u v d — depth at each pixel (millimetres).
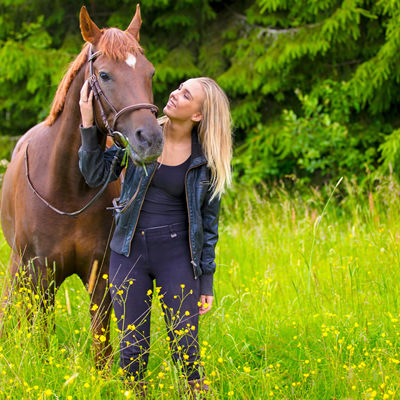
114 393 4309
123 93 4262
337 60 13273
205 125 4355
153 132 4047
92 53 4582
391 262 6316
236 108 13648
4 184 6117
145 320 4426
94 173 4465
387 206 8812
